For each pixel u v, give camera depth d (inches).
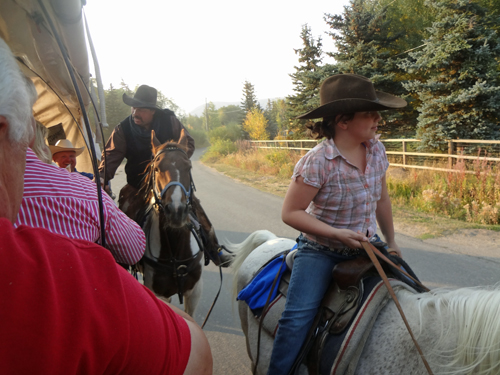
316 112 73.5
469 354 58.6
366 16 703.7
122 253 72.5
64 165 123.4
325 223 77.0
